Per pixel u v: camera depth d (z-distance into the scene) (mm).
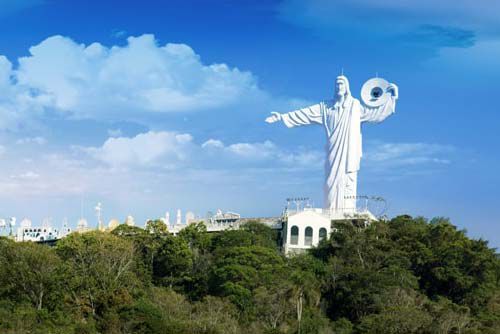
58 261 162250
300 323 150000
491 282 176625
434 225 194875
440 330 148125
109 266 166250
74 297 155625
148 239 185750
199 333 142125
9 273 157500
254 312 154750
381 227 188250
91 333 142375
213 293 168500
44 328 143375
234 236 188250
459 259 174875
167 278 176125
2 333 139000
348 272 170250
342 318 160125
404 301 160250
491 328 155875
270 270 169125
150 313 147750
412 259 179125
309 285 164625
